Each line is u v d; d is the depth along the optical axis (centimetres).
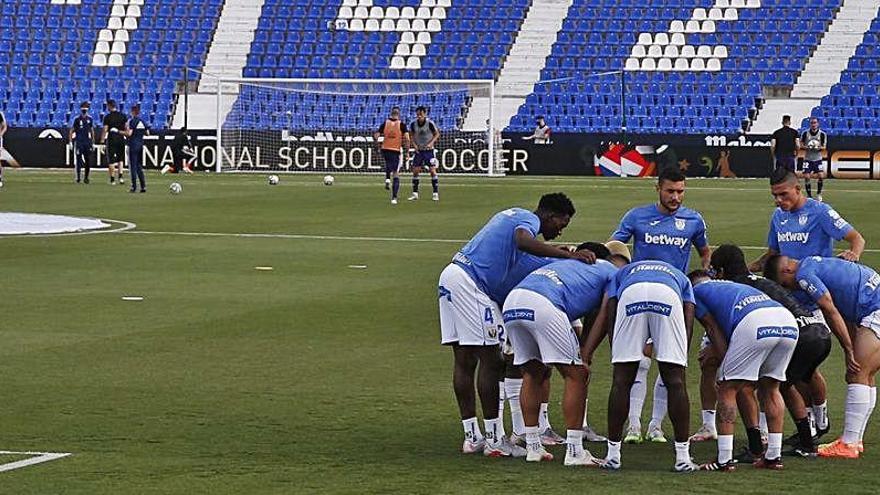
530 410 1127
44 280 2194
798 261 1222
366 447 1155
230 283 2181
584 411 1127
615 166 5438
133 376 1438
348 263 2458
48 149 5697
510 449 1147
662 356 1082
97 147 5747
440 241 2853
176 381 1416
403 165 5619
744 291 1110
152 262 2448
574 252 1155
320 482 1032
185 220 3319
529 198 4134
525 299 1111
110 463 1083
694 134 5384
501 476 1067
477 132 5622
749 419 1123
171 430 1202
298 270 2353
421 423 1249
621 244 1243
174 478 1037
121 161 4728
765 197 4194
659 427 1221
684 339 1088
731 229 3125
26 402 1310
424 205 3844
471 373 1162
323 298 2023
